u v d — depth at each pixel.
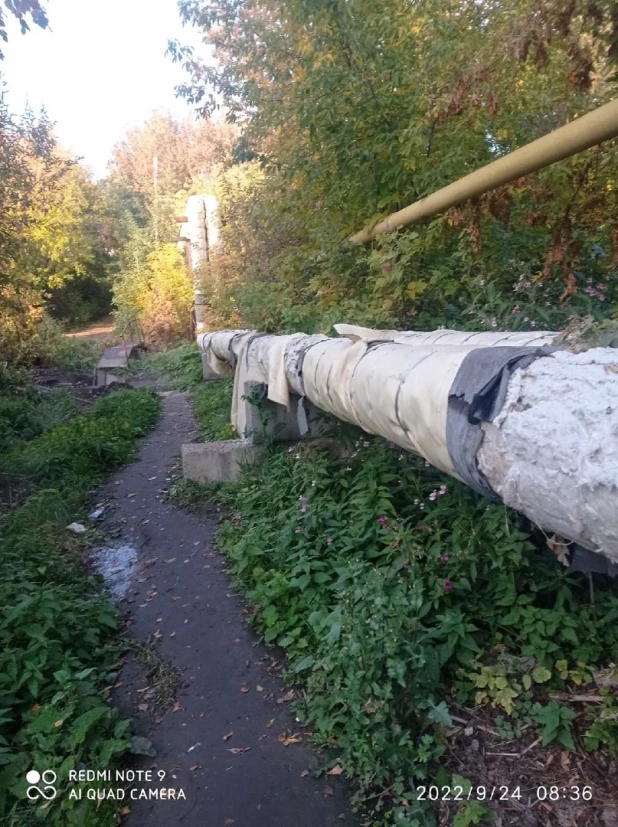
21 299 12.99
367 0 5.95
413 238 5.68
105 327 31.75
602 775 2.60
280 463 5.73
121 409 10.14
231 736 3.10
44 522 5.64
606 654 3.09
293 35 6.94
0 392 10.86
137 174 38.25
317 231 7.33
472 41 5.34
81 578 4.73
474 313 5.15
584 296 4.82
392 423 3.00
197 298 18.47
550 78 5.43
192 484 6.38
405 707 2.78
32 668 3.31
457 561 3.33
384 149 6.24
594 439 1.67
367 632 2.88
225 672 3.59
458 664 3.14
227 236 12.62
